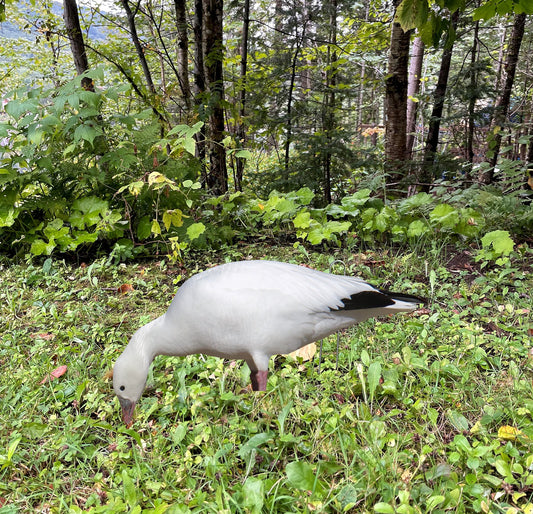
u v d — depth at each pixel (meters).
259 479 2.16
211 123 7.17
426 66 16.38
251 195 7.27
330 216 6.15
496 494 2.09
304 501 2.11
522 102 11.93
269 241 6.07
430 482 2.23
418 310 4.03
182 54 7.90
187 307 2.51
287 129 7.94
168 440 2.68
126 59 7.73
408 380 3.05
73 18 6.17
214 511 2.07
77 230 5.50
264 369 2.53
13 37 11.21
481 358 3.17
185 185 5.19
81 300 4.55
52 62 10.15
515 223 5.74
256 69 9.51
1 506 2.29
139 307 4.39
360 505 2.18
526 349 3.34
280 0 8.36
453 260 5.19
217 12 7.09
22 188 5.34
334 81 9.13
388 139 7.75
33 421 2.88
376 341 3.53
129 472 2.39
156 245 5.58
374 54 11.62
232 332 2.47
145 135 5.42
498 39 14.37
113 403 3.01
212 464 2.33
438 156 8.09
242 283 2.47
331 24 8.87
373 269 4.87
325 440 2.55
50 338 3.84
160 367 3.38
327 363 3.24
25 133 5.32
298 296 2.47
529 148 8.88
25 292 4.71
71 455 2.58
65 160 5.46
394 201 6.46
